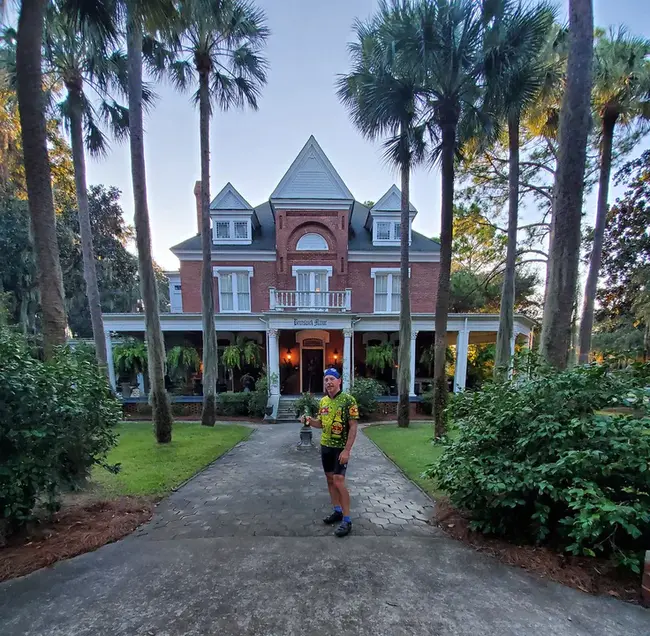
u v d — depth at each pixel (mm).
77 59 9297
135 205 7535
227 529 3494
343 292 14305
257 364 15289
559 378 3279
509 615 2172
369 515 3842
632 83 10109
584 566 2635
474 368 15938
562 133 4605
